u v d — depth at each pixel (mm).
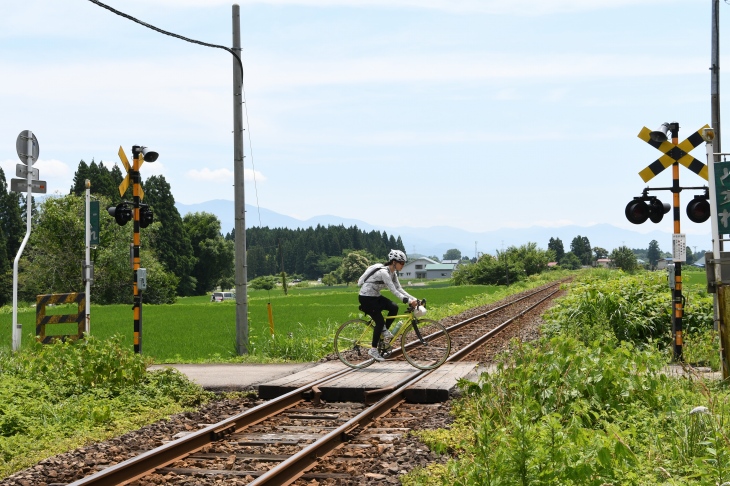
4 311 72875
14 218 145000
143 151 24484
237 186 28859
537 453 8625
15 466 11695
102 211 116562
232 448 12680
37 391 16875
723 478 8773
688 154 22734
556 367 14336
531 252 196250
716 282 17141
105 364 18500
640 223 23109
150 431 14258
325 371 21016
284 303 83500
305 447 11820
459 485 8789
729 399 13617
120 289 118938
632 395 14328
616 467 9109
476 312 53219
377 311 20625
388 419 15062
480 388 15320
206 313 63438
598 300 27844
